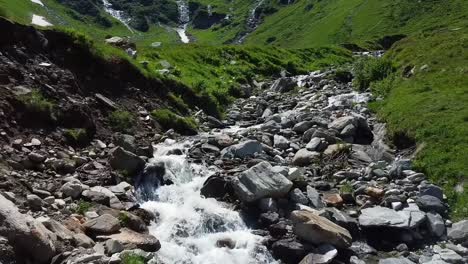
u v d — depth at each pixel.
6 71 18.78
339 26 154.62
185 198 16.06
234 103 32.50
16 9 108.75
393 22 141.00
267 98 33.84
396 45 42.97
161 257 12.51
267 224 14.69
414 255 13.51
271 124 24.20
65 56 22.41
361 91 32.34
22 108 17.67
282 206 15.55
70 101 19.86
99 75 23.31
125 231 13.02
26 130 17.23
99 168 16.83
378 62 34.34
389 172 17.95
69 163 16.41
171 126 23.55
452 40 32.72
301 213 14.05
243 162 18.98
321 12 185.12
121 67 24.58
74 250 11.48
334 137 21.41
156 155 19.38
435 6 139.00
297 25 183.38
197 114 26.52
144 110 23.52
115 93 23.36
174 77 29.52
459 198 15.72
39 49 21.47
